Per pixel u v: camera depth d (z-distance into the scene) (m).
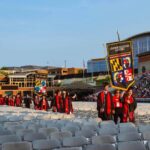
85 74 104.50
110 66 21.19
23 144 9.19
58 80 104.56
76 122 14.59
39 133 11.15
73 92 86.69
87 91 83.88
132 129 12.31
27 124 14.62
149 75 70.56
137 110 26.41
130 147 9.03
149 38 96.88
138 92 68.88
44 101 33.34
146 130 12.09
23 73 112.62
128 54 20.81
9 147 9.07
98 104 17.64
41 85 53.88
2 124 15.71
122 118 17.98
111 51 21.23
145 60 75.56
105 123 13.49
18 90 107.31
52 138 10.84
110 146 8.92
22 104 54.59
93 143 10.01
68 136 11.23
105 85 17.62
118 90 18.92
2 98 64.38
